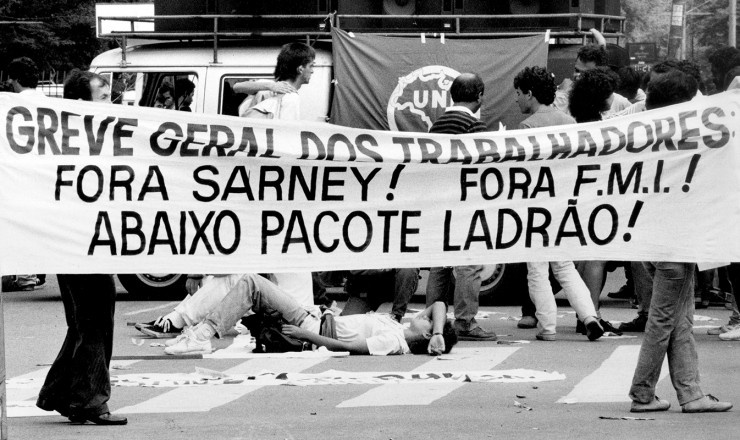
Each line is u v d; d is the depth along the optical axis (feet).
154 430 27.94
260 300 38.88
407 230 30.94
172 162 29.71
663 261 30.09
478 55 51.55
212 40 54.75
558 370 35.91
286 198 30.42
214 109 53.42
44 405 28.58
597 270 43.39
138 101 54.19
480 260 31.19
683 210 31.09
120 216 29.35
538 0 54.34
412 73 51.49
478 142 30.99
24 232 28.73
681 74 31.71
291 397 31.91
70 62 148.77
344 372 35.50
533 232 31.24
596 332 41.55
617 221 31.22
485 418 29.19
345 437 27.20
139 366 36.96
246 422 28.76
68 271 28.71
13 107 28.76
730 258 30.99
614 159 31.17
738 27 250.78
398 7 54.03
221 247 30.12
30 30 144.56
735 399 31.40
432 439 26.96
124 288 57.62
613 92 44.11
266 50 53.72
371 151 30.58
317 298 48.39
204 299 41.93
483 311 50.60
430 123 51.55
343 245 30.73
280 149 30.27
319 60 52.80
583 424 28.43
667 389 32.83
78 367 28.40
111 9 72.28
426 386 33.37
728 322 46.01
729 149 31.01
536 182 31.17
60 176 28.99
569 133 31.12
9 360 38.42
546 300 41.83
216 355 38.63
